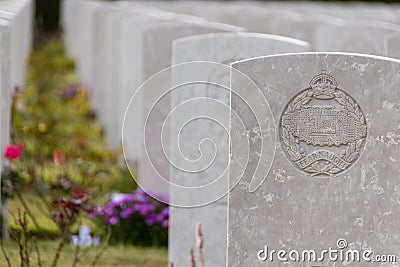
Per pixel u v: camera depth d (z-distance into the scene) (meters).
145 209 15.08
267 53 12.70
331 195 10.52
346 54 10.43
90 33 27.11
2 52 13.41
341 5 39.88
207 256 12.75
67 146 19.19
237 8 28.33
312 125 10.47
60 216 13.63
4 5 19.91
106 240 14.46
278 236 10.55
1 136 13.73
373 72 10.45
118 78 21.34
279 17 25.55
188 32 16.38
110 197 16.38
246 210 10.55
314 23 24.48
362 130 10.48
